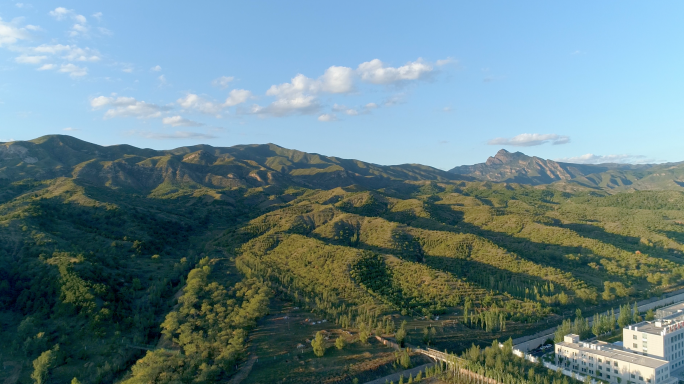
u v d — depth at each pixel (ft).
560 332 632.38
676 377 521.24
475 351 555.28
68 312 627.46
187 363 530.68
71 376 527.81
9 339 584.40
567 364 565.53
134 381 475.72
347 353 586.04
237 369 546.26
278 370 540.52
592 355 539.29
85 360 557.33
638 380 492.95
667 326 556.51
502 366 520.83
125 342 602.85
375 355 583.58
